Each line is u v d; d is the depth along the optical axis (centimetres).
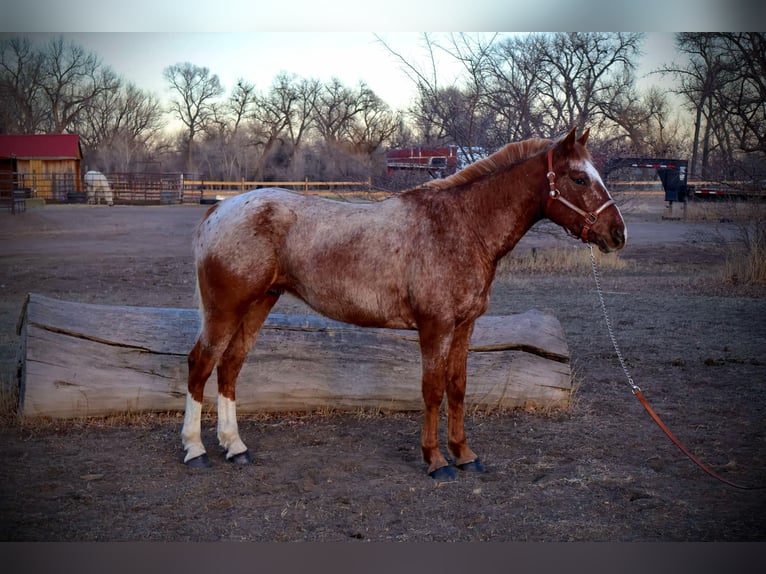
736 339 792
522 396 554
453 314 426
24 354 517
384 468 445
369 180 1274
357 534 358
